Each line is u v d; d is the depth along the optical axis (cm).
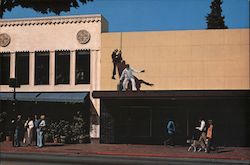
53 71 2386
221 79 2203
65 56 2397
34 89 2402
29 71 2422
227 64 2202
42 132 1961
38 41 2425
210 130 1797
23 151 1744
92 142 2288
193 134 2017
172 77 2247
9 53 2456
